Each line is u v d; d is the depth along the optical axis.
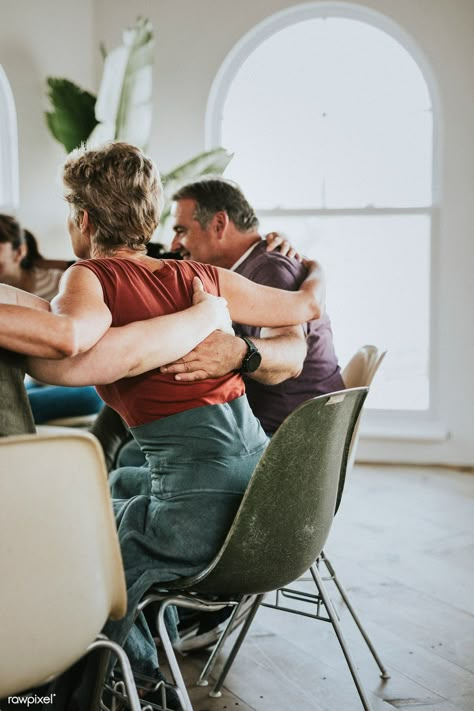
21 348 1.22
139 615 1.54
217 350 1.53
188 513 1.45
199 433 1.48
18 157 5.07
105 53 4.86
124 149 1.58
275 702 1.99
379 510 3.86
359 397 1.58
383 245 5.12
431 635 2.42
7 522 0.97
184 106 5.18
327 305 5.25
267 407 2.30
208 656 2.27
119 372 1.37
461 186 4.89
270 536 1.42
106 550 1.15
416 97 5.00
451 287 4.94
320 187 5.19
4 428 1.20
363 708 1.96
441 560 3.12
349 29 5.05
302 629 2.48
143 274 1.54
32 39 5.03
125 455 2.23
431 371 5.05
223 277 1.79
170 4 5.14
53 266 3.92
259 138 5.23
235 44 5.11
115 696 1.48
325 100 5.13
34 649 1.03
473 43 4.80
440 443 4.97
